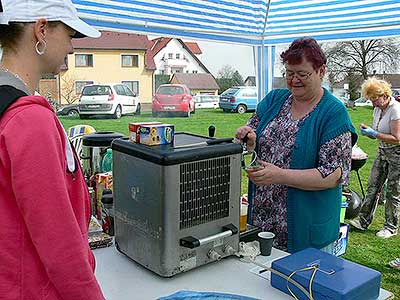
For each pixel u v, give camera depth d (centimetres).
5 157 76
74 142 228
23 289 79
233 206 135
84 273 80
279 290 119
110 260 139
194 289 120
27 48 85
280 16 368
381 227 403
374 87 360
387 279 294
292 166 175
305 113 178
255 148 192
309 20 354
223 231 133
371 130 370
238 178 135
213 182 128
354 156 388
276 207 179
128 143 131
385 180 382
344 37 344
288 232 175
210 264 135
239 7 347
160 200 119
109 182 173
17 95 79
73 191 88
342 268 119
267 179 161
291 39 373
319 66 171
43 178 75
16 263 78
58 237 76
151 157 119
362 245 357
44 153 76
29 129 76
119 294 116
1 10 81
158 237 122
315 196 171
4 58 85
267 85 395
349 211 399
